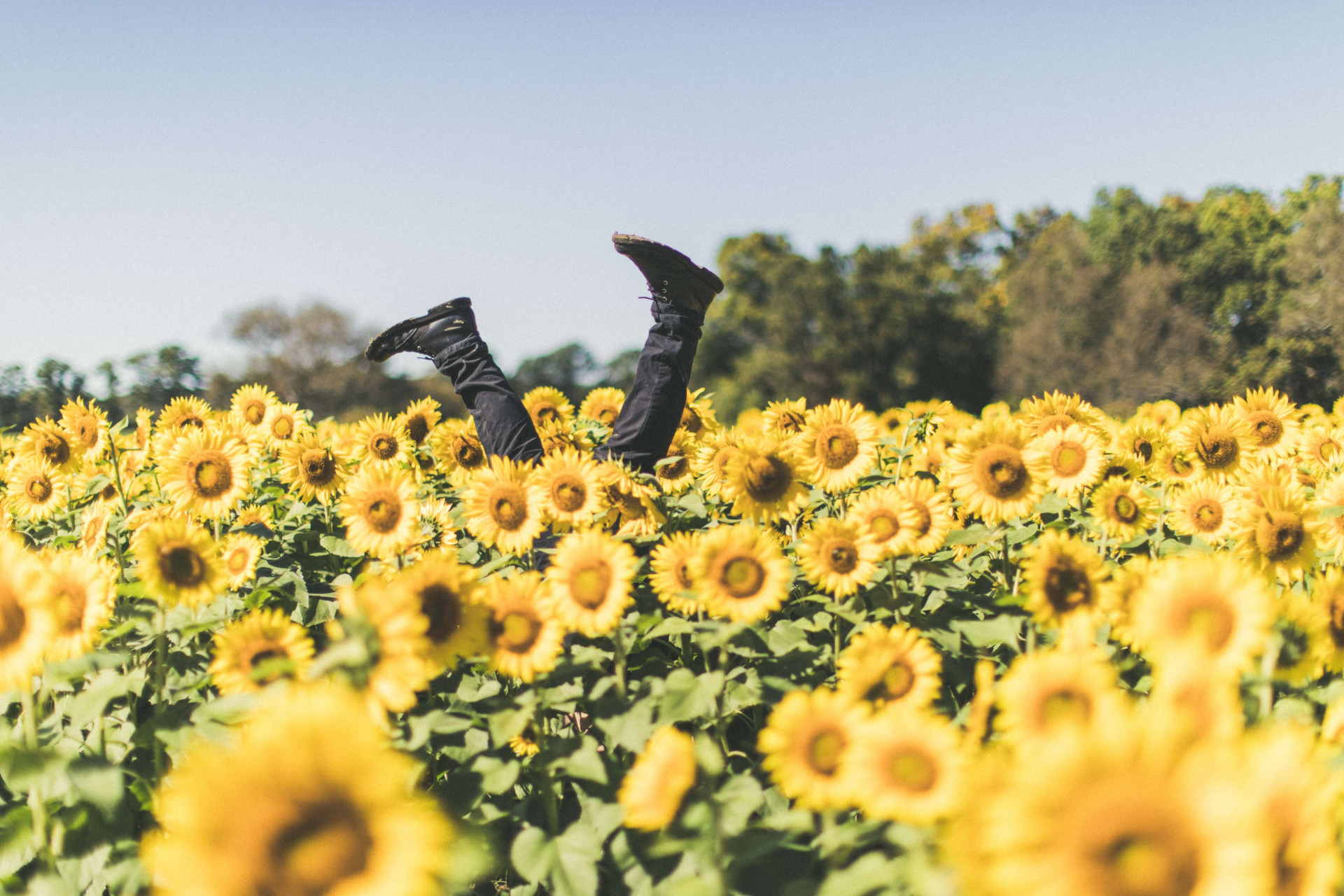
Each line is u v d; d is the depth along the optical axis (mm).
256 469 4488
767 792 2125
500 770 1966
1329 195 40531
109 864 1921
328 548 3295
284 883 1153
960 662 2451
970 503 2795
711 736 2375
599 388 5324
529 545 2824
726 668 2322
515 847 1911
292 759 1166
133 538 3012
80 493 3965
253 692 1971
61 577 2059
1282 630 1884
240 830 1151
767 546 2299
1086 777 1108
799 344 48719
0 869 1908
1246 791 1128
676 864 1907
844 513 3412
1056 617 2143
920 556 2908
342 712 1222
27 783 1732
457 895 1782
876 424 3979
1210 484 3541
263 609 2949
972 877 1184
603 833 1983
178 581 2178
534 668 2074
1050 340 41281
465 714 2189
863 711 1664
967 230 66062
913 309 48219
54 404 7434
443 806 1968
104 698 1902
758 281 53562
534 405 4949
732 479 3006
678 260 3684
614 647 2516
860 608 2506
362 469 2926
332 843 1168
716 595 2248
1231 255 44938
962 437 2848
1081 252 43656
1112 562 3109
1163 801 1095
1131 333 39281
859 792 1512
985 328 50250
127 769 1978
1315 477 4434
